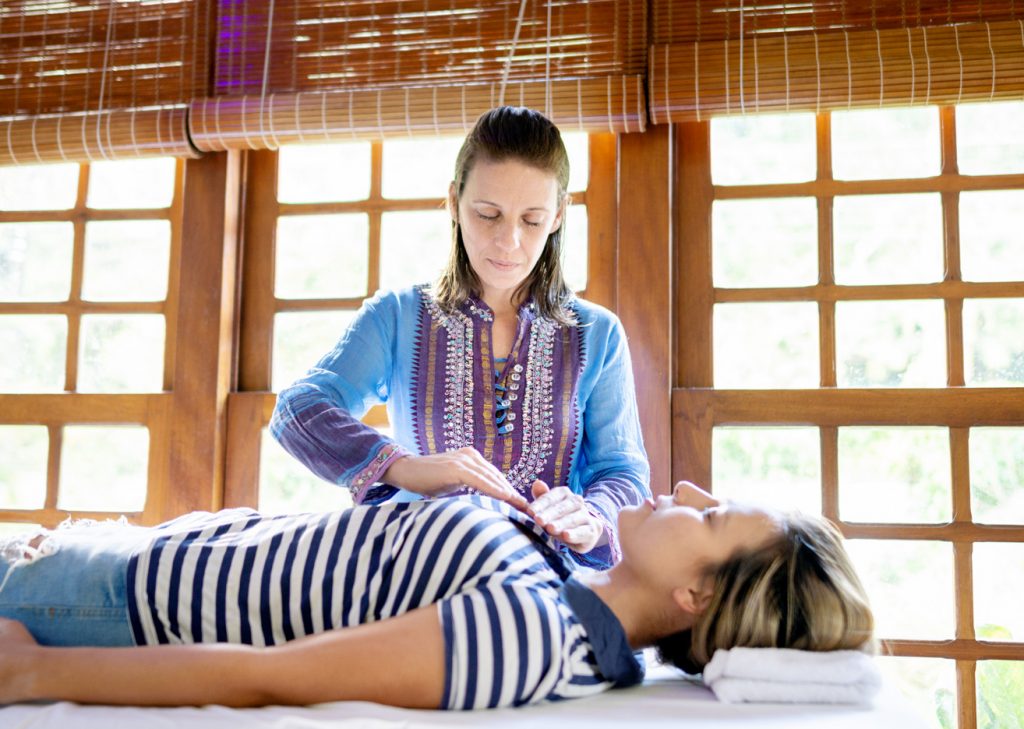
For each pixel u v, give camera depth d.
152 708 1.16
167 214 2.40
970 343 2.11
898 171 2.17
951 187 2.14
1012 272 2.11
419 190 2.34
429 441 1.71
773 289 2.18
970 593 2.04
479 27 2.23
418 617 1.21
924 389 2.08
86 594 1.38
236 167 2.37
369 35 2.27
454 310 1.73
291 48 2.30
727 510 1.39
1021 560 2.04
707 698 1.31
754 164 2.22
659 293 2.14
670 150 2.19
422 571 1.32
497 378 1.72
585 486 1.77
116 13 2.39
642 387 2.13
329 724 1.09
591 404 1.78
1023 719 2.03
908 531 2.08
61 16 2.42
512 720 1.15
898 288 2.13
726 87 2.07
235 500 2.29
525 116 1.63
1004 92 2.00
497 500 1.52
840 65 2.04
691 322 2.20
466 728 1.11
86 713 1.13
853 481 2.11
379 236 2.33
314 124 2.22
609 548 1.58
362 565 1.35
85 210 2.43
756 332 2.19
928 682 2.07
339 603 1.33
